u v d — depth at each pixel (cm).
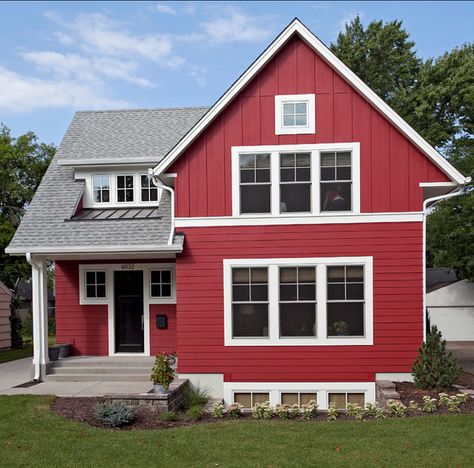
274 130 1242
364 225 1215
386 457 729
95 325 1514
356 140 1224
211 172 1252
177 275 1251
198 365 1235
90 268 1517
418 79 3288
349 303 1216
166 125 1750
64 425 894
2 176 3544
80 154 1603
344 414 1002
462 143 2470
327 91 1234
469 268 2497
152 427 913
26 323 3422
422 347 1166
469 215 2338
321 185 1230
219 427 891
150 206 1543
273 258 1230
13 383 1305
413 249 1205
